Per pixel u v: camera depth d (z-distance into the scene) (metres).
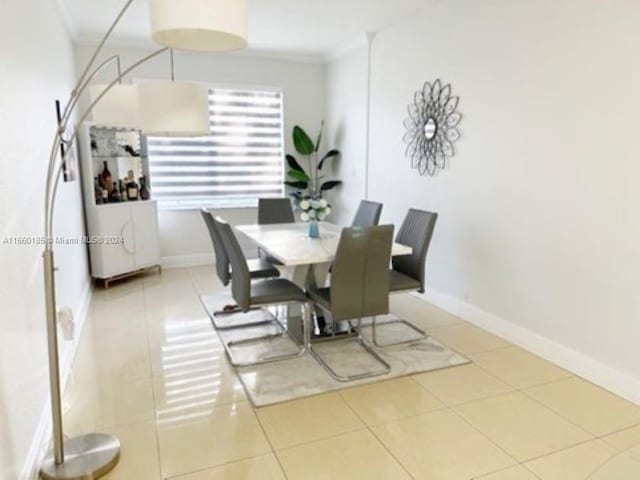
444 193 3.88
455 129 3.68
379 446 2.12
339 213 5.91
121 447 2.10
